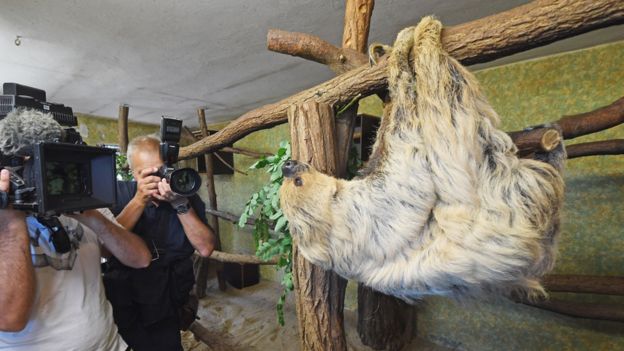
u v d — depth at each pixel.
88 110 5.16
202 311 5.03
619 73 2.75
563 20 0.78
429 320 4.01
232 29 2.48
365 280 1.05
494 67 3.40
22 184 1.14
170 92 4.15
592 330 3.06
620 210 2.85
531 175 0.81
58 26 2.34
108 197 1.43
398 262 0.95
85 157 1.34
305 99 1.40
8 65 3.06
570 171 3.08
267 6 2.17
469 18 2.39
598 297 2.99
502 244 0.77
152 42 2.65
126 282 1.84
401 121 0.92
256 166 1.84
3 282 1.15
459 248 0.80
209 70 3.36
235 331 4.41
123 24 2.34
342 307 1.40
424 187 0.86
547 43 0.86
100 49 2.76
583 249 3.03
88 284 1.52
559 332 3.22
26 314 1.20
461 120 0.81
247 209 1.93
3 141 1.13
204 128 5.11
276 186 1.68
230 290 5.87
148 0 2.04
